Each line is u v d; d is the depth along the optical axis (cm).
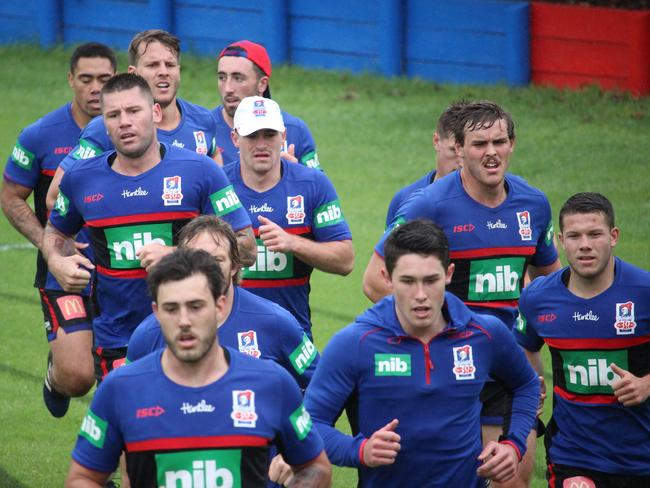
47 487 2581
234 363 1636
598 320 2116
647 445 2116
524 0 6794
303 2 7450
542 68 6619
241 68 3114
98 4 8175
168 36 2842
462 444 1892
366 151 5831
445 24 6944
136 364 1634
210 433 1603
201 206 2370
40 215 3031
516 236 2370
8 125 6444
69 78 2973
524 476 2127
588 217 2072
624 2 6712
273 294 2591
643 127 5841
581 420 2138
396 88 6938
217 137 3192
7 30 8481
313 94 6906
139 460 1611
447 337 1886
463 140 2298
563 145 5609
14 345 3562
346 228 2620
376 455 1800
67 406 2892
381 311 1897
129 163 2341
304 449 1678
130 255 2353
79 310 2816
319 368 1902
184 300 1556
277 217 2600
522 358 1967
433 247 1802
